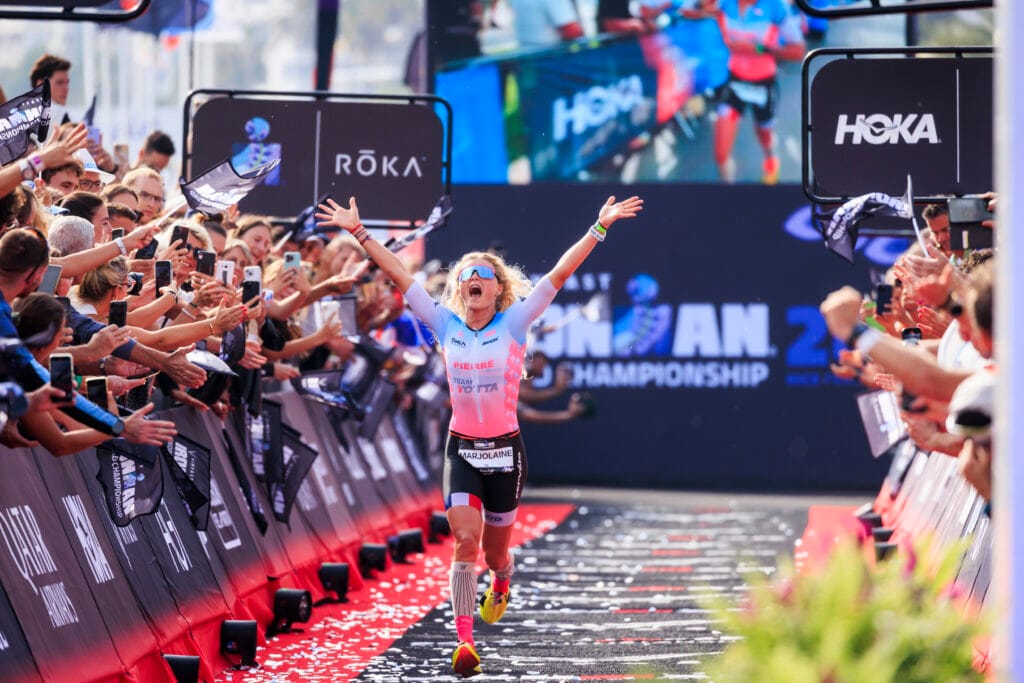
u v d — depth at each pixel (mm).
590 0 50719
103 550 17672
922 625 9859
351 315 29297
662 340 51500
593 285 51531
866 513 35750
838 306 12477
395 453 39219
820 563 10570
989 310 11906
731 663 9891
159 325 21469
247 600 22359
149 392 19188
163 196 23094
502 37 50906
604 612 25031
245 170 28234
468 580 18406
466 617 18359
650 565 31516
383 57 54719
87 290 18375
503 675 19109
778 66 50438
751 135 50844
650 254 51375
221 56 53344
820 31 50062
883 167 25438
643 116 51000
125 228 20344
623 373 51594
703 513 43125
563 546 35156
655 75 50875
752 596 10281
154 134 27469
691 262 51281
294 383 28312
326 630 23266
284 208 28312
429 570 31328
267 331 25125
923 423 15344
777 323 51188
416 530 32938
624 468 51781
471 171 51312
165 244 21094
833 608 9898
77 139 15086
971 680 9828
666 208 51188
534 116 51031
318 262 30203
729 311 51281
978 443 12102
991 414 11773
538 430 52156
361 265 25969
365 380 33062
